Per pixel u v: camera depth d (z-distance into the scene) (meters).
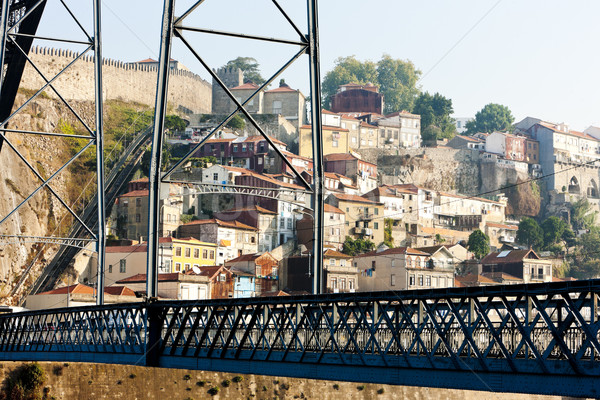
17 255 168.25
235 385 101.38
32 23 76.88
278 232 172.75
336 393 106.00
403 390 110.00
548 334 32.91
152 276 47.56
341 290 153.38
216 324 44.16
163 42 47.75
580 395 28.17
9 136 186.25
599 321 27.84
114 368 95.19
